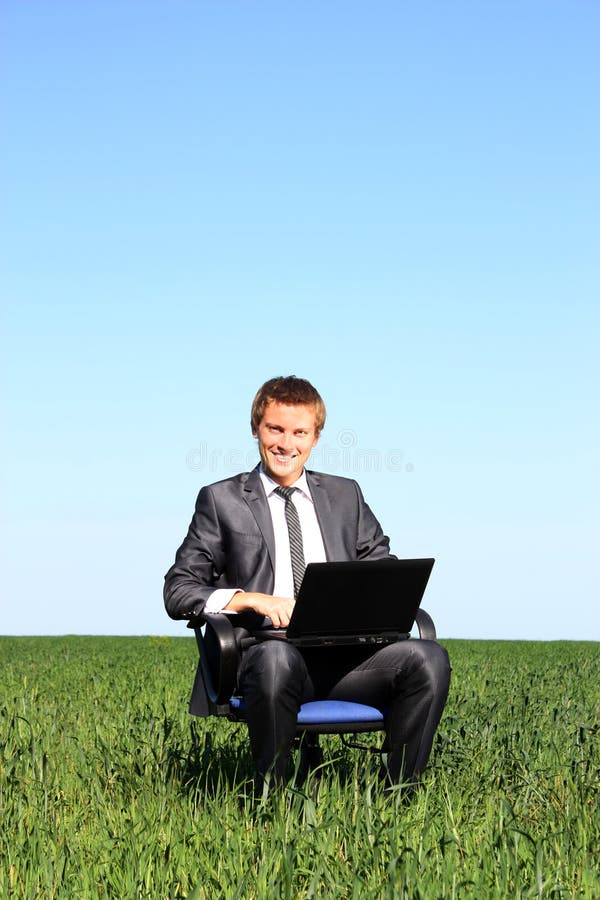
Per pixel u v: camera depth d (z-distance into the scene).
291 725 4.38
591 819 4.12
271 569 4.92
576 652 16.66
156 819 4.20
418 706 4.55
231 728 6.72
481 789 4.78
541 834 3.97
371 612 4.54
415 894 3.17
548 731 6.59
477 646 18.91
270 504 5.05
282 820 3.90
